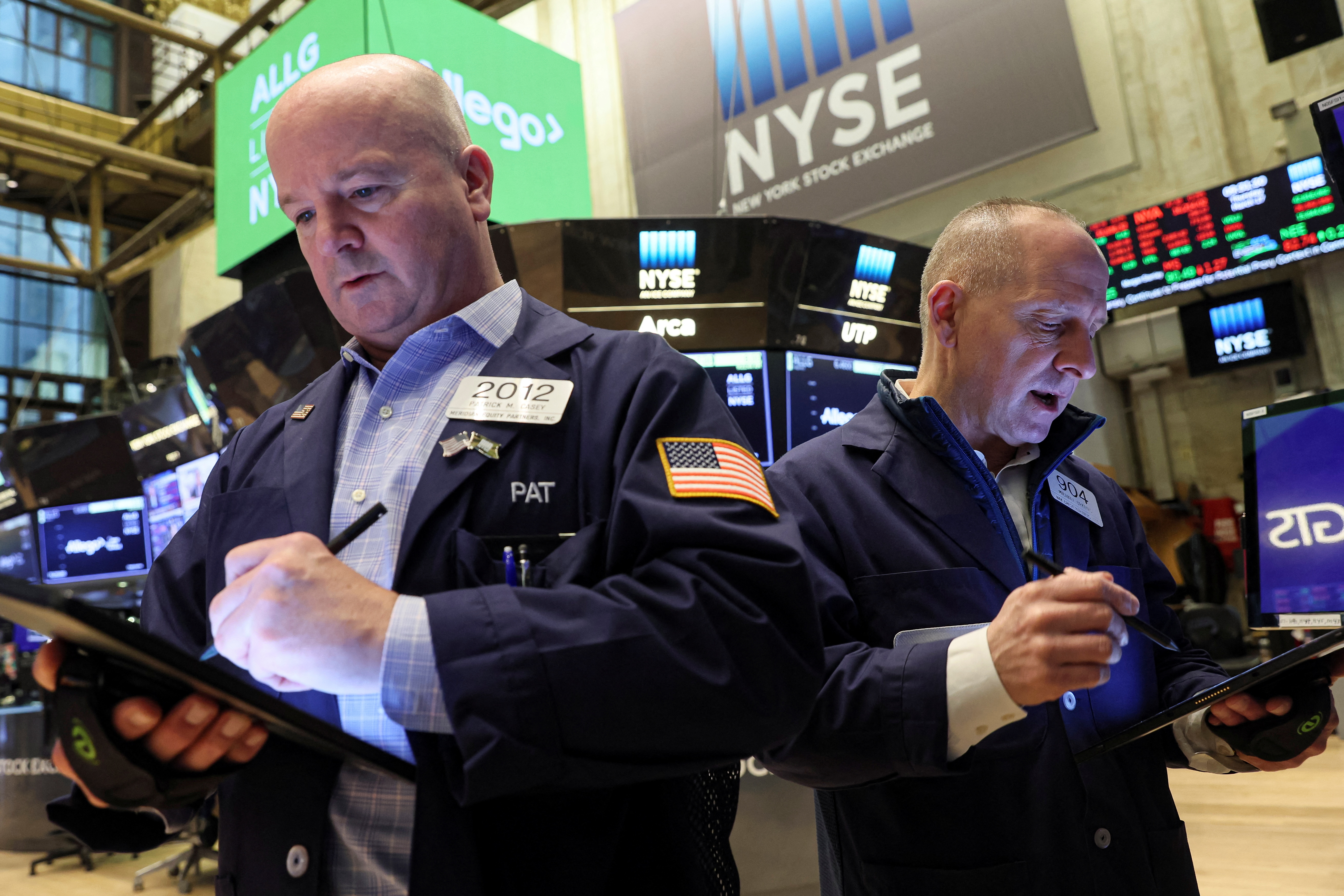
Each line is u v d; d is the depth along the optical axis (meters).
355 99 0.93
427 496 0.85
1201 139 7.05
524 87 4.18
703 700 0.71
